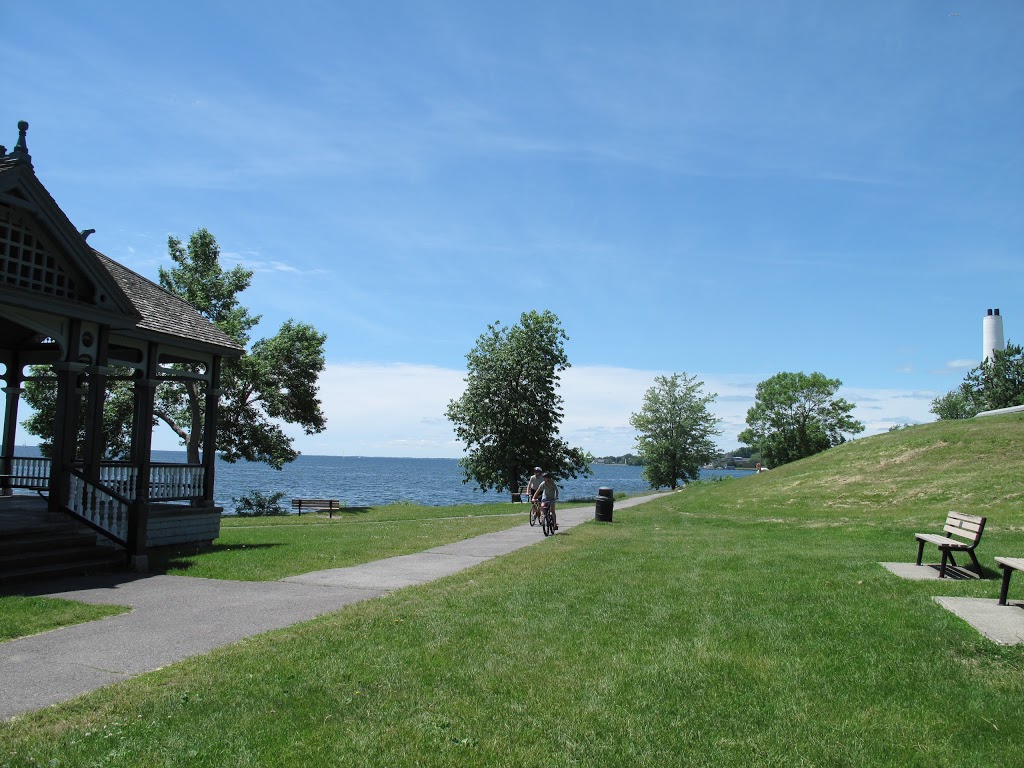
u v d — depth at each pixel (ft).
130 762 14.19
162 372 55.93
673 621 25.64
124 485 49.60
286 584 35.42
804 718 16.56
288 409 124.36
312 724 16.25
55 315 43.68
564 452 152.35
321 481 390.42
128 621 26.71
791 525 67.56
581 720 16.52
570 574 36.83
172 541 52.75
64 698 17.99
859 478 90.27
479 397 148.15
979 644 21.70
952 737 15.49
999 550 45.62
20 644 23.21
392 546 52.80
